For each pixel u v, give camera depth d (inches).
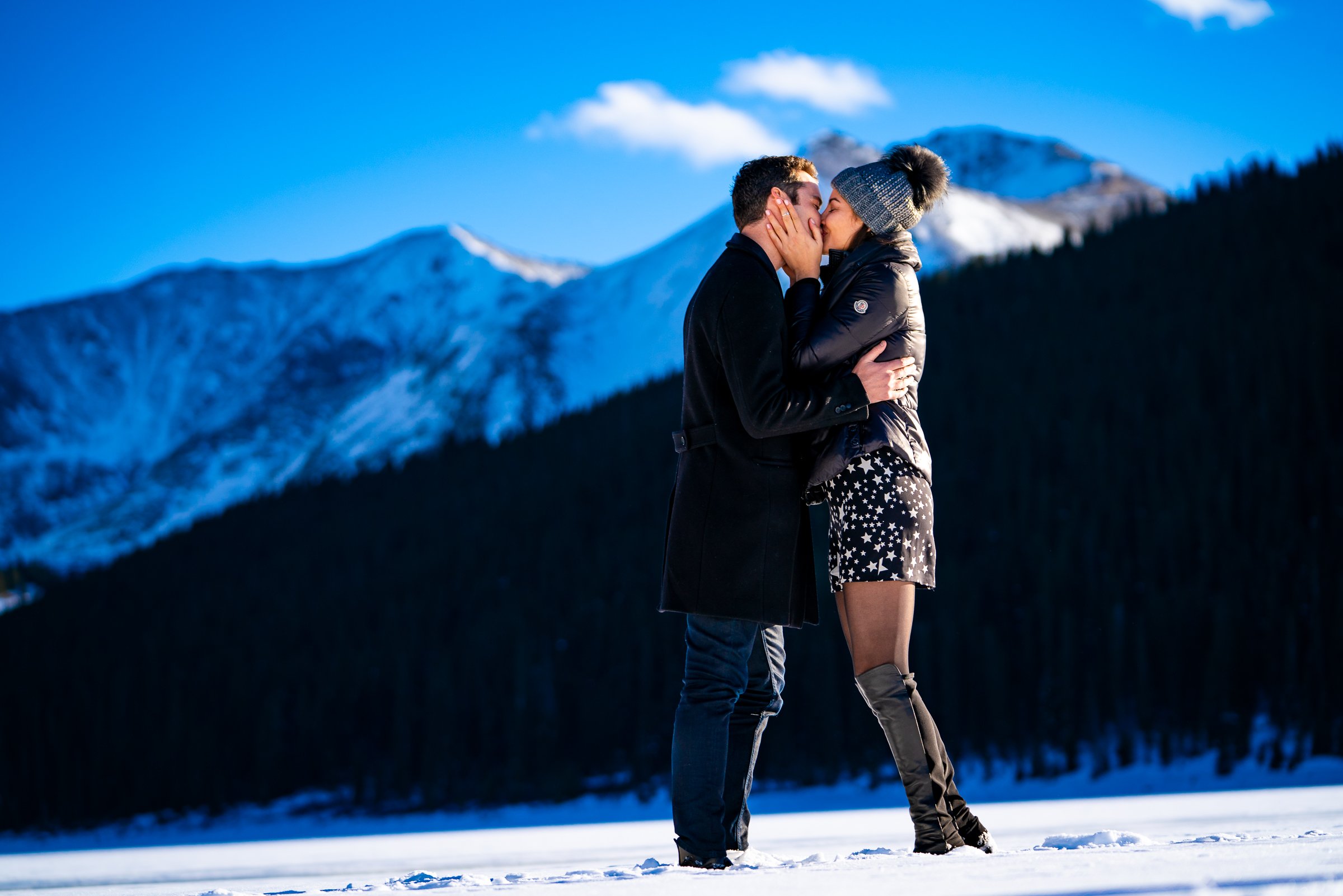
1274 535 2876.5
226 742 3503.9
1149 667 2593.5
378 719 3489.2
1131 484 3383.4
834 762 2497.5
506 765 3065.9
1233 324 4217.5
